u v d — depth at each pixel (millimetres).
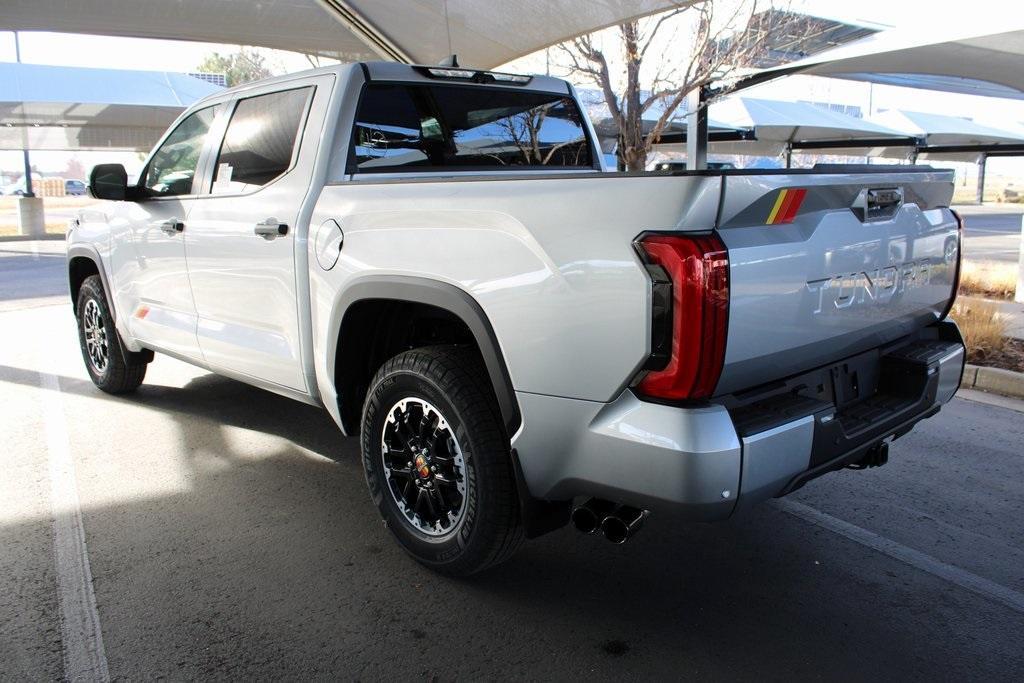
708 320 2156
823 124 19500
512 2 6703
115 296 5051
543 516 2711
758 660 2602
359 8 7750
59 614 2838
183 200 4254
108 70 21469
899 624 2805
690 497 2215
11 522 3566
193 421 5008
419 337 3396
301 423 4969
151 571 3139
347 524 3561
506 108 4207
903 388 3039
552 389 2471
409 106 3777
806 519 3643
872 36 6512
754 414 2387
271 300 3674
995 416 5195
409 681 2490
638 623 2807
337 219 3215
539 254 2451
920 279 3104
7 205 49125
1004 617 2852
